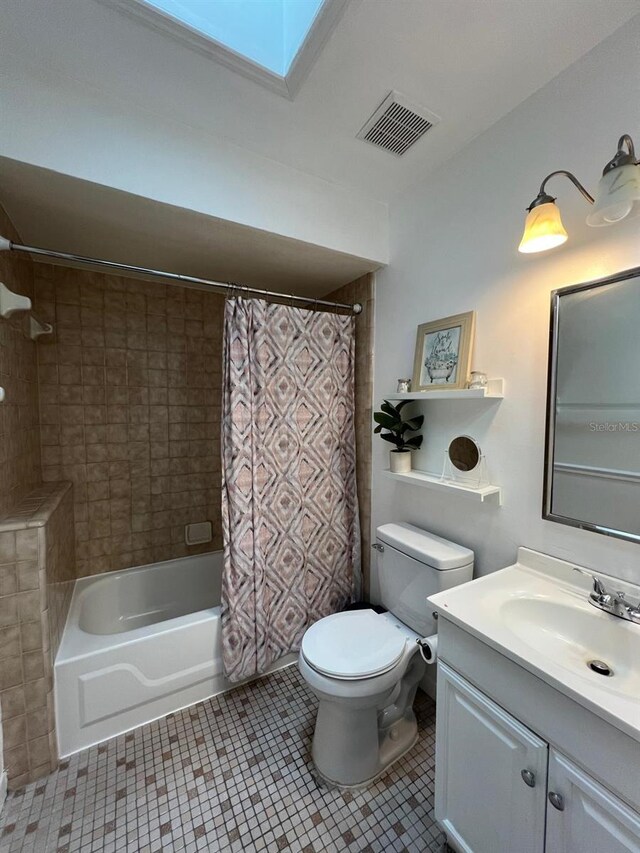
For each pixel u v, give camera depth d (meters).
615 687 0.90
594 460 1.13
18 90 1.15
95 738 1.51
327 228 1.78
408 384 1.80
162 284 2.38
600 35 1.06
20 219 1.52
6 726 1.31
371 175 1.73
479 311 1.48
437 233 1.67
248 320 1.77
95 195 1.34
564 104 1.18
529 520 1.32
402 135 1.47
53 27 1.03
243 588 1.76
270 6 1.14
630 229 1.04
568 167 1.17
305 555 2.00
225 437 1.74
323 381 2.03
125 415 2.29
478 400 1.50
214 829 1.20
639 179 0.84
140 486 2.36
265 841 1.17
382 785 1.34
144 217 1.51
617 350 1.07
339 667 1.31
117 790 1.32
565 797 0.79
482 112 1.35
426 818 1.23
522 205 1.32
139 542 2.37
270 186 1.62
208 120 1.40
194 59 1.14
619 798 0.71
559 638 1.09
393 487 1.97
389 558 1.71
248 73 1.19
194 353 2.50
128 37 1.06
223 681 1.79
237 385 1.72
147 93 1.28
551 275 1.24
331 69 1.17
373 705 1.30
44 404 2.06
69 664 1.45
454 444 1.59
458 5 0.98
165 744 1.50
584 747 0.76
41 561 1.34
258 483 1.80
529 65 1.16
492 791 0.96
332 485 2.09
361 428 2.18
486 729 0.97
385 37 1.06
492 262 1.43
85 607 2.01
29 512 1.45
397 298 1.92
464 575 1.49
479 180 1.47
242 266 2.06
